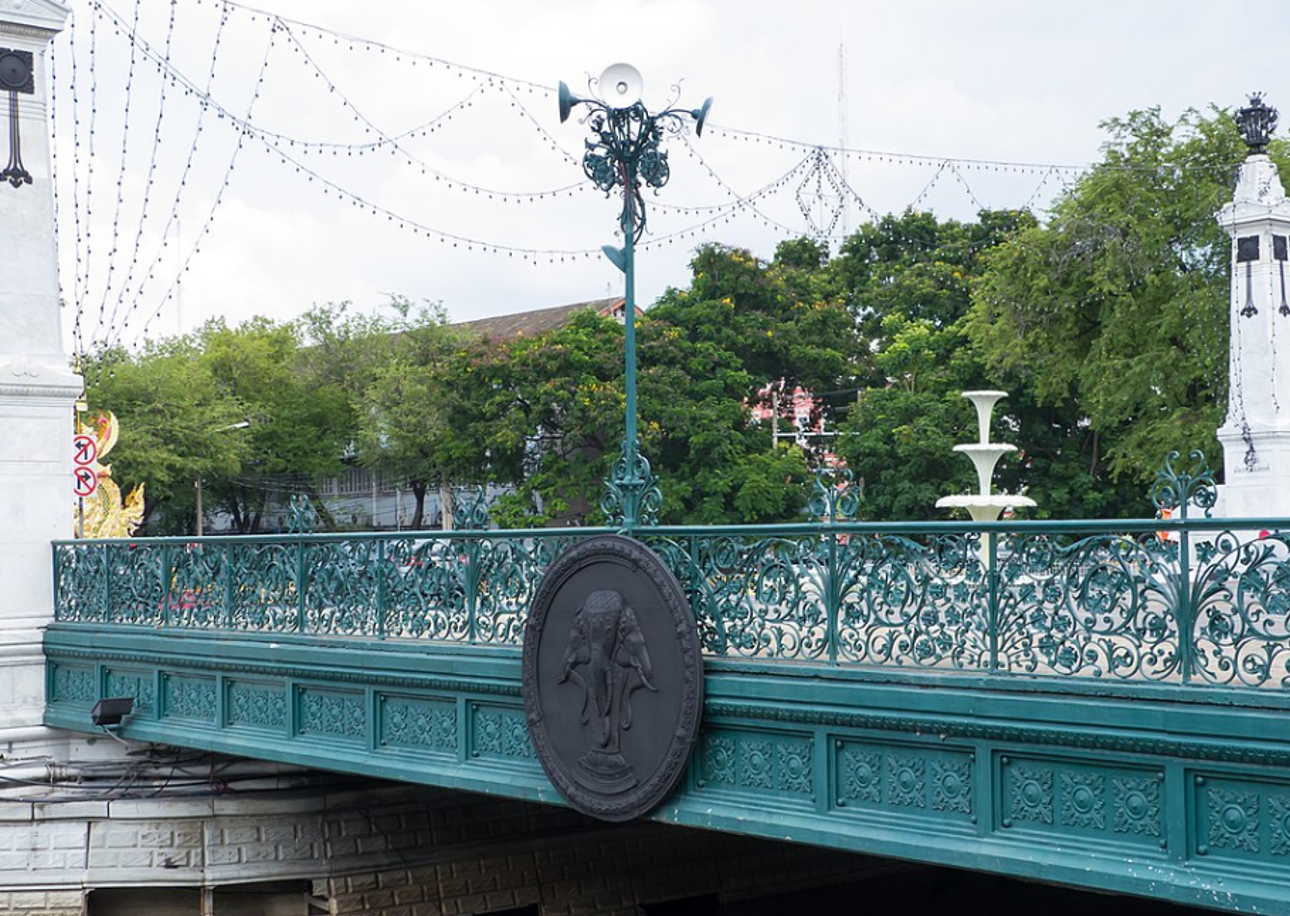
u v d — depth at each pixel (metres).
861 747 9.12
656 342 35.59
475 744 11.58
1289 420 19.95
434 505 49.75
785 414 39.53
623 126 10.66
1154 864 7.79
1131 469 32.62
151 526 51.38
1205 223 28.56
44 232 16.59
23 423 16.28
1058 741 8.12
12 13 16.23
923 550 8.85
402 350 51.19
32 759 15.71
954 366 35.62
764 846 17.36
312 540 12.98
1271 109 20.41
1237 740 7.41
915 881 18.25
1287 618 7.34
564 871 16.16
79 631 15.58
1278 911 7.30
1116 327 29.45
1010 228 45.12
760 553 9.69
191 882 14.98
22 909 14.97
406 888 15.39
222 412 47.31
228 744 13.66
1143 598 7.92
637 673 10.05
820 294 41.62
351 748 12.57
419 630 12.00
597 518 34.06
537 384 36.03
